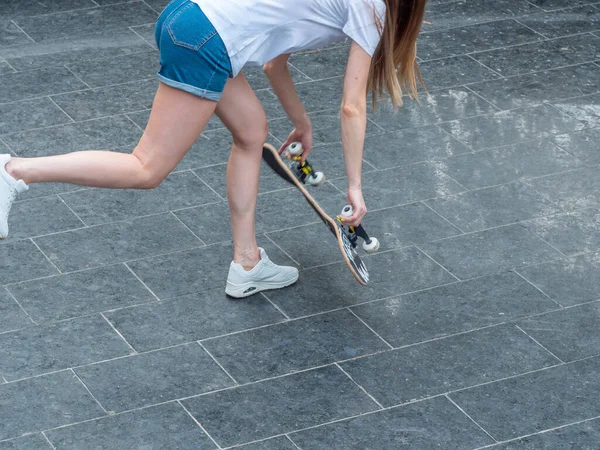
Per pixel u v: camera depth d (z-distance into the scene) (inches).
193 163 324.5
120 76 376.2
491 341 251.6
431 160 330.0
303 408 228.7
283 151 272.2
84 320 254.5
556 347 249.9
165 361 242.1
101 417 224.1
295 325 255.9
